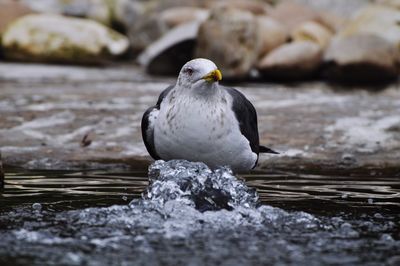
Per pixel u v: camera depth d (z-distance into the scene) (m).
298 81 21.08
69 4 28.70
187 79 8.28
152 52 22.50
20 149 12.41
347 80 20.64
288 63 20.69
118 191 9.43
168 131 8.38
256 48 21.12
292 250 6.90
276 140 13.04
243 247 6.97
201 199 8.19
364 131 13.62
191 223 7.72
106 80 20.92
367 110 15.48
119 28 28.98
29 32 24.02
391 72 20.17
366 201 9.04
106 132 13.58
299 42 21.33
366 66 20.08
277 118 14.65
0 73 21.59
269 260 6.61
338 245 7.07
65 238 7.20
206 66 8.16
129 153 12.30
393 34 22.38
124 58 26.30
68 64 24.20
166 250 6.86
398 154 12.27
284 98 17.08
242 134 8.62
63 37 24.03
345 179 10.51
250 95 17.58
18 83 19.75
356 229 7.67
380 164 11.66
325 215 8.26
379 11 23.14
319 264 6.52
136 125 14.08
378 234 7.48
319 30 23.02
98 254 6.73
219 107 8.35
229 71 20.78
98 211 8.09
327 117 14.73
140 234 7.34
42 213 8.14
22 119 14.45
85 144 12.75
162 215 7.93
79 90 18.36
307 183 10.20
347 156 12.08
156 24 26.08
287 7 26.08
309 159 11.96
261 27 22.30
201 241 7.14
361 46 20.36
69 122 14.25
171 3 29.14
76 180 10.20
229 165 8.60
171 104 8.43
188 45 22.09
